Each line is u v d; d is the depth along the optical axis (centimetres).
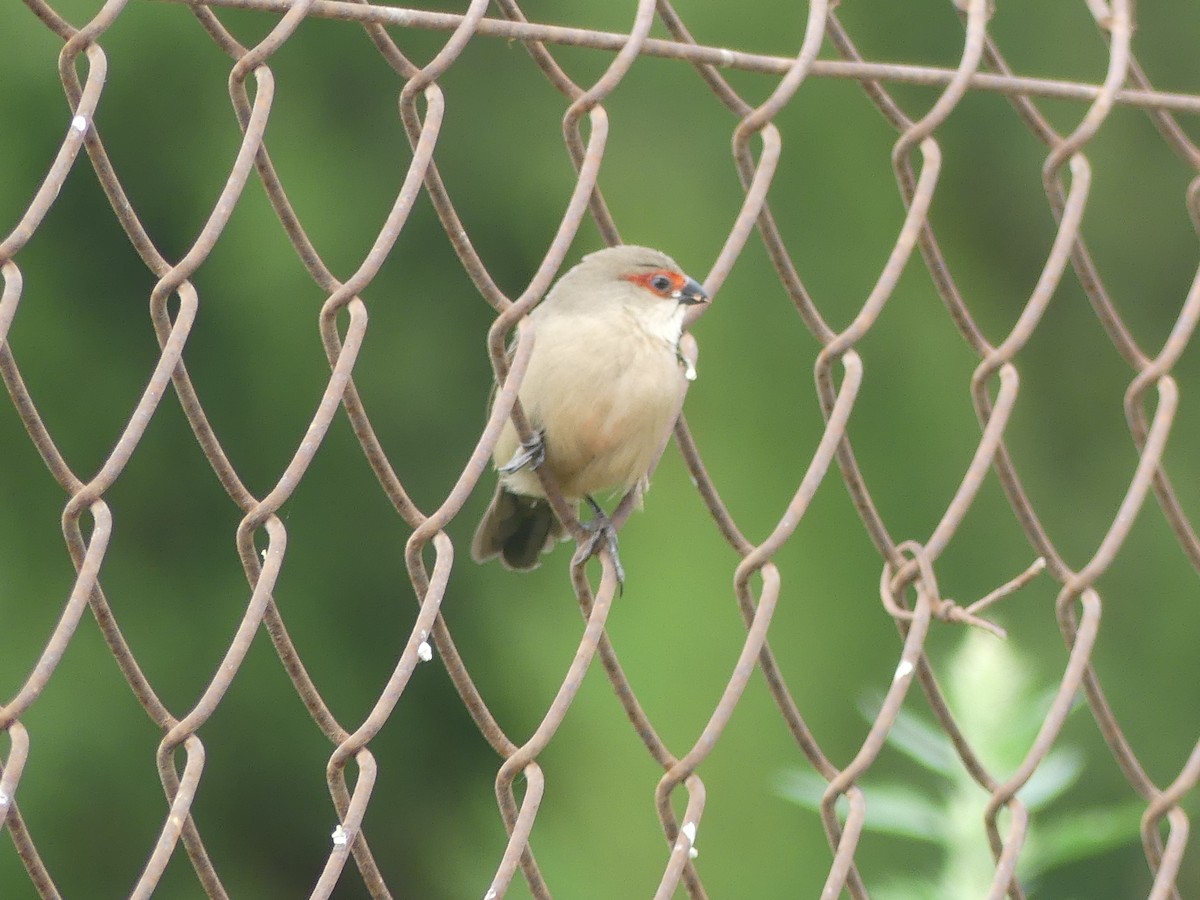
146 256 370
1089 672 462
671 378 608
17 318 1370
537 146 1461
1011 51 1545
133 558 1384
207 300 1398
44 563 1353
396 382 1438
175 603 1384
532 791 389
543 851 1159
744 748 1168
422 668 1401
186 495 1402
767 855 1134
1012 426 1455
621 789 1159
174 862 1354
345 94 1442
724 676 1178
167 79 1400
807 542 1266
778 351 1323
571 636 1307
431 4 1464
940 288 462
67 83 366
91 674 1346
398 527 1429
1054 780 502
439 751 1403
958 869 499
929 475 1341
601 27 1441
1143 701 1377
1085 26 1540
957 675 514
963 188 1526
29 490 1361
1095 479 1466
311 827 1388
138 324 1405
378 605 1423
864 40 1486
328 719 376
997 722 505
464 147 1466
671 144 1408
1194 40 1596
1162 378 474
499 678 1341
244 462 1412
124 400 1393
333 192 1405
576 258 1401
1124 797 1312
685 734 1160
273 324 1391
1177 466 1475
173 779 359
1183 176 1558
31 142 1354
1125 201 1553
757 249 1354
